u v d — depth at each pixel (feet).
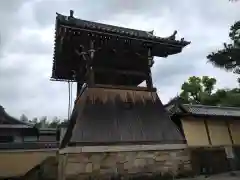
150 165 41.09
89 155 37.60
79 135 38.40
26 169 73.56
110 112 43.86
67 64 57.36
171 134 45.85
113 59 52.26
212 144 50.03
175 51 55.06
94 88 45.78
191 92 135.95
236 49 45.73
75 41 46.70
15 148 77.56
